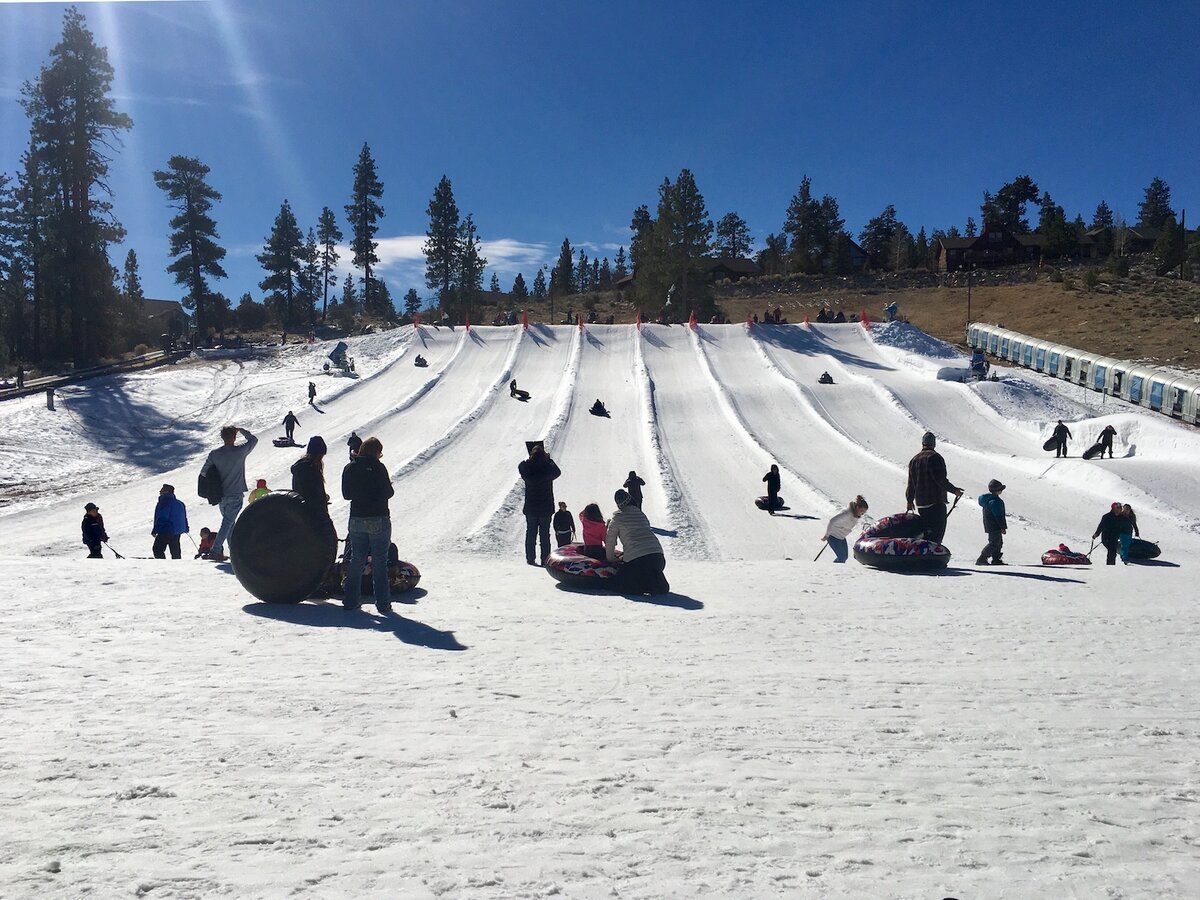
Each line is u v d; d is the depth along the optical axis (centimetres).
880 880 299
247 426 4709
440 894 279
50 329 8281
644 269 9512
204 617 757
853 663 656
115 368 6341
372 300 12581
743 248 16362
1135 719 519
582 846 319
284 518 830
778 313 7388
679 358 6144
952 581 1181
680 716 497
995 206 16175
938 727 491
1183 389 4778
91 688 514
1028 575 1274
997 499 1590
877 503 2955
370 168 12400
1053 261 12862
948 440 4203
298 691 522
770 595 1019
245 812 339
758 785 389
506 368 5988
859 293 11781
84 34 6738
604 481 3366
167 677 546
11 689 505
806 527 2672
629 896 281
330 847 311
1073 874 308
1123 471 3095
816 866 308
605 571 1025
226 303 10588
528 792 370
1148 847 334
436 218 11338
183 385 5775
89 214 6925
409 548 2314
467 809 350
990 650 718
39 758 392
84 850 302
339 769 391
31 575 952
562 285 16838
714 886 289
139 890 274
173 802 347
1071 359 6022
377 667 593
